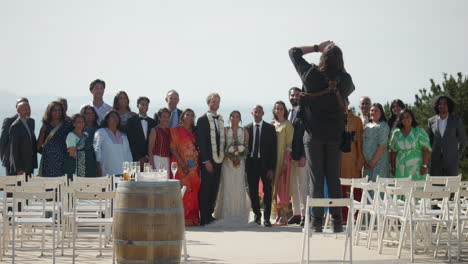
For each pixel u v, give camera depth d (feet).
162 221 33.12
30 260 39.06
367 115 56.80
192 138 55.83
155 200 33.14
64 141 54.60
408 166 53.98
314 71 37.14
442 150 54.95
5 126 56.03
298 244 45.70
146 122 56.08
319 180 37.83
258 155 55.26
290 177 56.03
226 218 55.47
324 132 37.35
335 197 37.83
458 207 40.65
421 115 89.30
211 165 55.16
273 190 57.47
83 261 38.81
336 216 38.19
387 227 46.96
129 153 54.95
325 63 36.94
